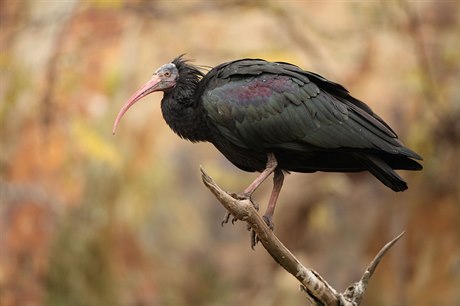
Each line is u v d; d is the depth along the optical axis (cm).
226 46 1939
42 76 1891
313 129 1145
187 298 2450
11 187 1906
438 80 1911
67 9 1930
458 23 1930
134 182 2023
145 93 1212
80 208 1961
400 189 1135
